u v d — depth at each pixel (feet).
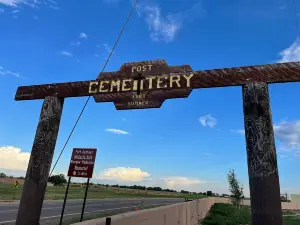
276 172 13.78
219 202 156.56
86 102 19.47
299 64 15.10
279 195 13.47
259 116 14.71
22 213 16.80
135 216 19.67
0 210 55.42
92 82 18.72
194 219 48.49
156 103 17.28
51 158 18.30
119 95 18.10
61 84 19.34
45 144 18.03
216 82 16.33
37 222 16.84
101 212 63.16
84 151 31.55
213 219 62.13
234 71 16.15
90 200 112.06
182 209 37.47
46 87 19.58
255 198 13.64
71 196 127.65
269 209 13.26
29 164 17.76
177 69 17.39
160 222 25.91
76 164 31.30
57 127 18.85
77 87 18.95
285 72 15.20
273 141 14.32
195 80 16.80
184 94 16.84
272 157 13.97
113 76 18.47
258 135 14.42
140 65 18.22
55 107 18.85
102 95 18.40
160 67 17.80
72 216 52.70
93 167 30.73
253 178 13.93
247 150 14.52
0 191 116.47
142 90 17.61
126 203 104.83
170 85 17.17
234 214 80.84
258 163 13.99
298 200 164.25
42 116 18.67
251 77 15.67
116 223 16.42
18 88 20.29
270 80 15.33
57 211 60.90
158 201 137.28
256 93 15.17
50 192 145.07
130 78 18.06
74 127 20.17
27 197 17.03
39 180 17.34
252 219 13.55
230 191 119.34
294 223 72.38
